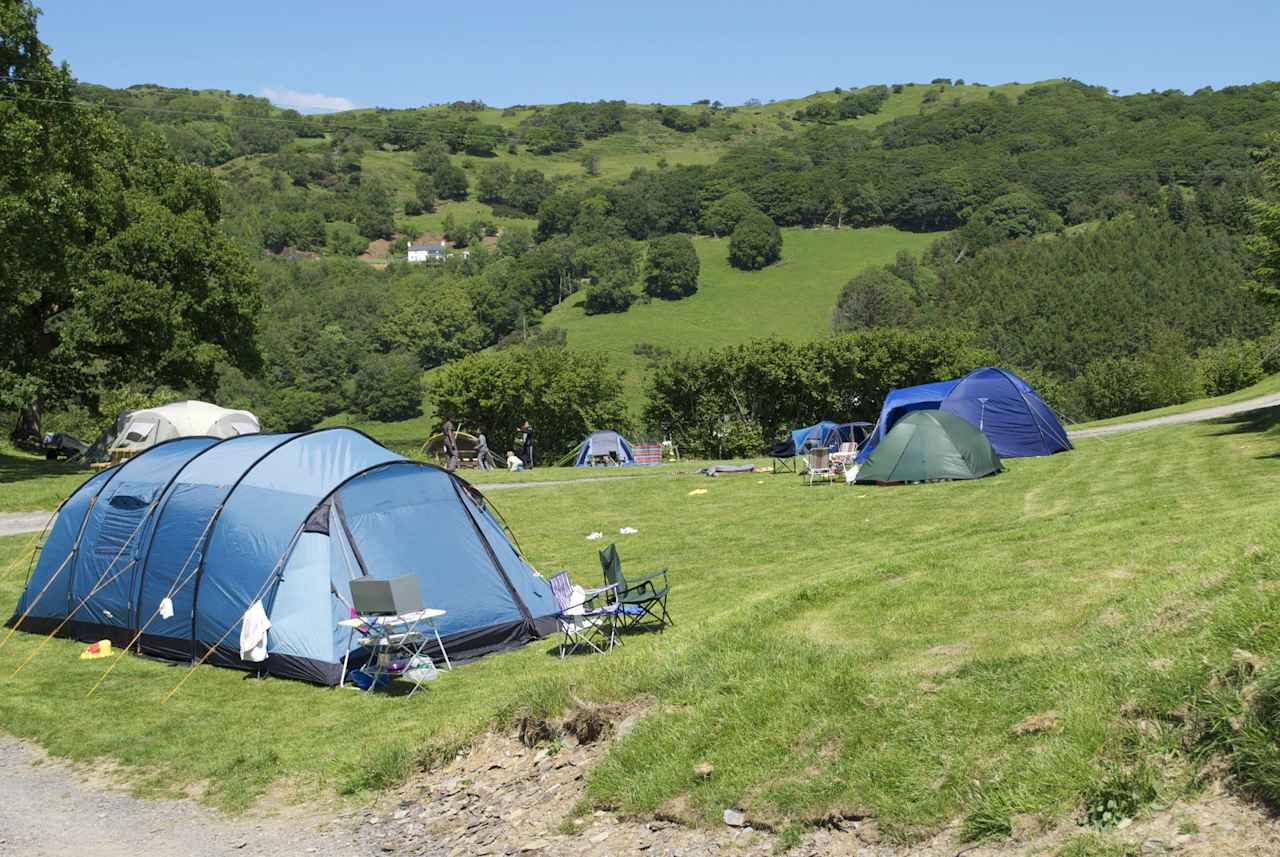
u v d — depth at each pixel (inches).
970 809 237.8
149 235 1425.9
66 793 362.6
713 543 761.0
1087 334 4005.9
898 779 257.0
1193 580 329.4
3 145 1096.2
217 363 1526.8
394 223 7672.2
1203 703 236.7
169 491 566.3
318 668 482.0
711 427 2070.6
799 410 2073.1
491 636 530.6
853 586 448.8
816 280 5698.8
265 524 518.0
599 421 2237.9
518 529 876.6
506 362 2208.4
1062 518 578.2
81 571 586.6
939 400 1110.4
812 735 289.4
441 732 373.7
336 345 4441.4
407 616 465.7
